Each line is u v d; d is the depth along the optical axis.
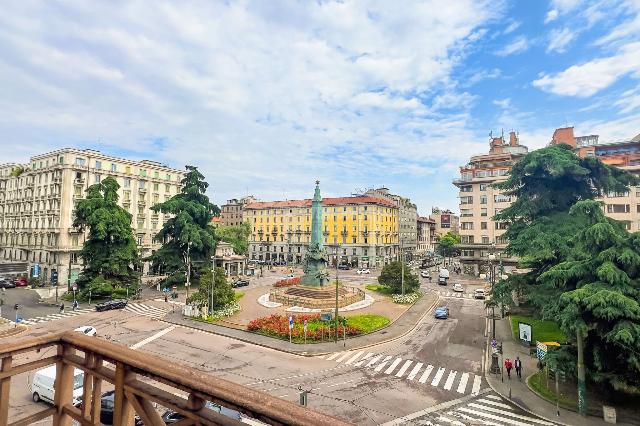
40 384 18.19
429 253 137.38
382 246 101.00
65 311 42.09
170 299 49.69
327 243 101.94
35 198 66.12
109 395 15.74
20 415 16.88
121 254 49.44
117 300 44.62
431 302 49.44
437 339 32.53
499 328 36.31
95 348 3.18
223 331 33.88
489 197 75.12
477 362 26.73
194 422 2.52
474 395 21.19
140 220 71.50
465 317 41.25
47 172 64.12
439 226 165.25
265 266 101.75
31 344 3.27
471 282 69.50
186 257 59.34
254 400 2.28
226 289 40.94
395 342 31.58
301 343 30.28
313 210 52.69
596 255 20.34
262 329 33.31
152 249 72.56
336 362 26.36
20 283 58.34
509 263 72.38
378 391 21.39
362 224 98.12
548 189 32.59
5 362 3.17
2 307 43.56
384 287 57.88
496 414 18.92
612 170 30.75
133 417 3.06
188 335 32.81
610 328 18.06
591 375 18.83
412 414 18.72
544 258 28.23
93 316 39.81
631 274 19.19
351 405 19.55
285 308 43.78
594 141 76.25
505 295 29.88
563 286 22.23
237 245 93.69
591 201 22.03
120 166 68.62
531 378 23.69
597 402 20.09
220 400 2.40
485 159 79.06
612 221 26.44
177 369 2.73
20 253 67.69
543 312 22.33
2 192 75.50
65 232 59.66
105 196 51.62
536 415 18.73
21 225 68.94
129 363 2.90
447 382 23.00
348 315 39.72
